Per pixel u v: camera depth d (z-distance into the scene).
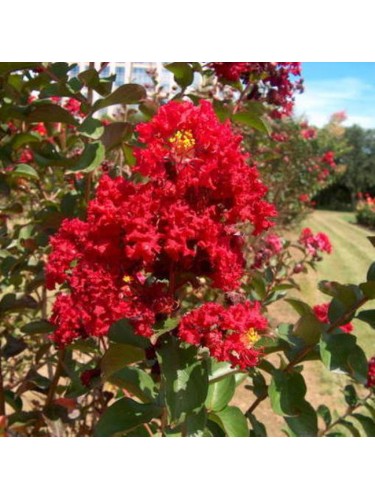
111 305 1.36
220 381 1.77
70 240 1.53
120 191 1.44
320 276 9.31
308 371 5.21
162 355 1.43
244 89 2.98
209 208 1.38
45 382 2.18
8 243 2.86
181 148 1.40
